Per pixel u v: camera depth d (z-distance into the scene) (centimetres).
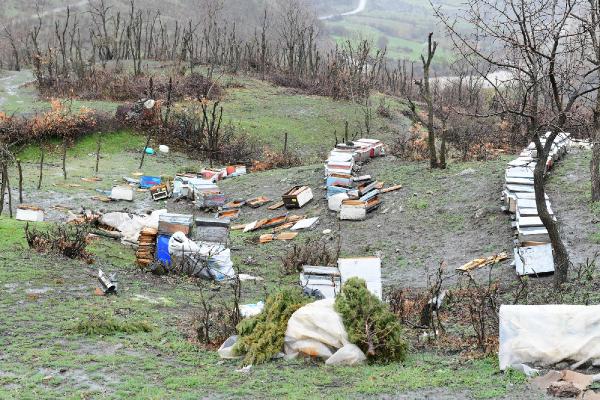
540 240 2059
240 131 5041
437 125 5606
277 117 5569
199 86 5975
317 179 3341
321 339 1266
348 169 3066
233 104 5778
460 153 3566
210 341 1395
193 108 4953
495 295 1656
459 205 2627
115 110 5234
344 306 1280
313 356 1267
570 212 2277
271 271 2267
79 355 1290
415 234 2505
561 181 2591
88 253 2155
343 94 6244
